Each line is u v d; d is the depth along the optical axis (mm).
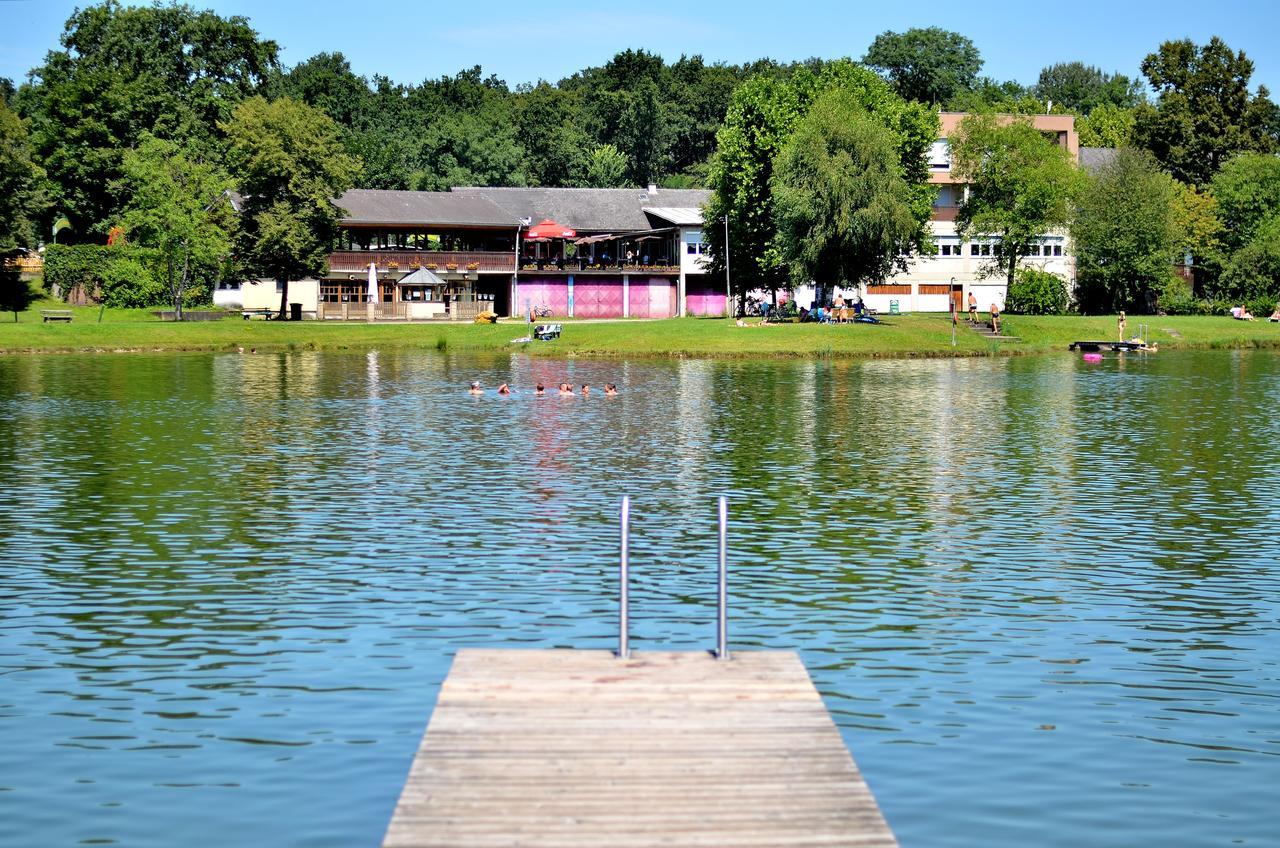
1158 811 13914
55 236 125312
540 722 13703
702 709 14109
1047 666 18766
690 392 59625
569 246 124625
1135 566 25000
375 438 43250
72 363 76188
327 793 14234
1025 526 28781
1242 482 34656
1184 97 133750
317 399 55906
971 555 25875
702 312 123000
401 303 112438
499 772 12477
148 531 27844
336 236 106188
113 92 118625
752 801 11945
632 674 15258
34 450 39969
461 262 115500
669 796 12031
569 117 181500
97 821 13602
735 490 33312
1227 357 85000
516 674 15242
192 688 17641
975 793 14312
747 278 106875
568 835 11289
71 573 24047
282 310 106000
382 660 18781
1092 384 64312
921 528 28531
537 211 125375
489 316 105188
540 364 77125
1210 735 16125
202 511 30125
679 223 120125
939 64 168875
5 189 103062
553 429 45781
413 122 167375
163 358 81062
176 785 14477
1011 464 37844
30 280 116062
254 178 100625
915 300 122938
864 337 86000
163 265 103938
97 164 116500
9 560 25078
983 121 107312
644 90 178625
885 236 88312
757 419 48938
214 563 24844
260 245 99750
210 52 134750
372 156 146375
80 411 50812
